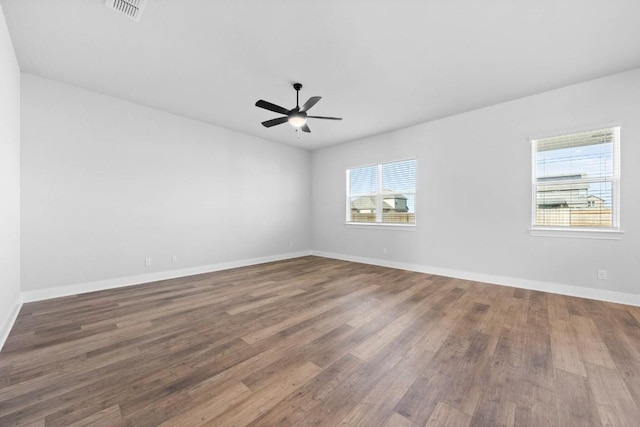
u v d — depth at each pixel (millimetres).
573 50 2590
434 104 3863
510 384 1612
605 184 3152
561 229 3357
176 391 1544
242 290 3584
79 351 1990
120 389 1560
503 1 1994
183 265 4410
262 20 2215
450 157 4324
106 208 3643
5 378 1655
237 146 5191
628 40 2426
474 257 4086
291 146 6234
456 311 2809
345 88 3393
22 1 2004
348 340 2174
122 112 3777
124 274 3793
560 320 2555
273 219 5855
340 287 3723
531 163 3584
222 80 3219
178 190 4359
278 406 1426
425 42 2490
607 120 3061
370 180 5586
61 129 3297
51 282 3225
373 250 5445
